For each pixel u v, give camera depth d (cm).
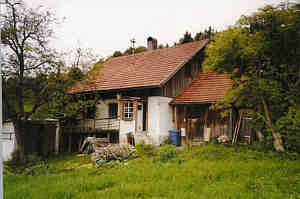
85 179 909
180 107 1830
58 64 1567
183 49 2106
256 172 842
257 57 1148
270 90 1107
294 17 1070
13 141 1650
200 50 2070
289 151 1102
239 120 1525
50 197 734
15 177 1093
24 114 1565
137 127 1848
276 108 1182
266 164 927
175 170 929
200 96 1738
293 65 1138
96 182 848
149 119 1798
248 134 1509
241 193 668
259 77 1159
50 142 1869
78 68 1716
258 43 1123
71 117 1909
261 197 642
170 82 1842
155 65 2016
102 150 1320
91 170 1120
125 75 2041
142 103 1892
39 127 1808
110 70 2288
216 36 1245
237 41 1158
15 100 1549
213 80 1869
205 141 1630
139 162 1152
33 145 1759
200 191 708
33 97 1591
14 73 1465
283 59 1166
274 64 1171
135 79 1894
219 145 1315
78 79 1723
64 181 905
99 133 1939
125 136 1820
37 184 912
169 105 1828
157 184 773
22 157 1566
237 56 1171
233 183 750
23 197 757
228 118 1591
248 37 1157
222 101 1330
